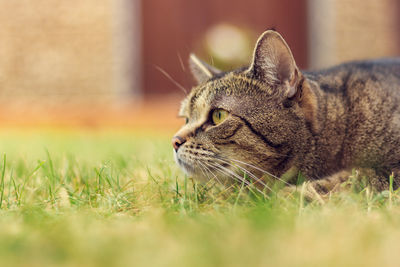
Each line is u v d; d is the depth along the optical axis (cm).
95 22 248
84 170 95
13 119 221
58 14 249
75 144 151
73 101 250
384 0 245
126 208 81
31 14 249
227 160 87
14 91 253
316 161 88
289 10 257
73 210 79
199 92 91
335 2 244
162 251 66
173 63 258
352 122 89
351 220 73
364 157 88
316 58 251
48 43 250
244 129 87
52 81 251
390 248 66
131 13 249
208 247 67
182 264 62
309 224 72
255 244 67
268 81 88
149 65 258
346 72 93
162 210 79
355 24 246
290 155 88
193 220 74
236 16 257
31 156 115
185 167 89
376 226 72
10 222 75
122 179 92
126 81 250
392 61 97
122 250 67
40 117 221
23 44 251
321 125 88
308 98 88
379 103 89
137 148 131
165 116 212
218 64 202
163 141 137
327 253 66
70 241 69
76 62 250
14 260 65
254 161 87
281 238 69
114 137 176
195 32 257
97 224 74
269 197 83
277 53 87
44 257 66
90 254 66
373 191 86
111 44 248
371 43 246
